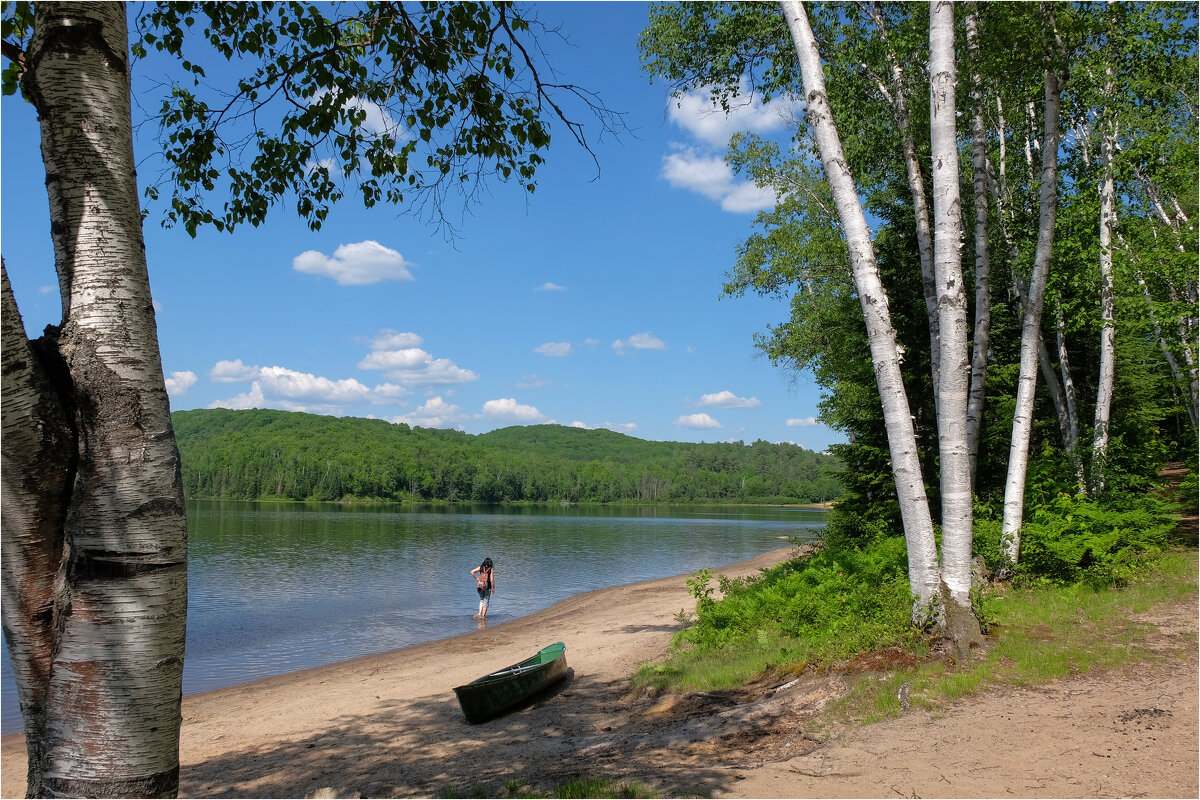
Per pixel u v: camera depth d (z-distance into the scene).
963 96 11.43
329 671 14.31
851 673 7.54
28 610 2.61
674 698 8.63
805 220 20.36
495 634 17.14
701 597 11.47
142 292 2.76
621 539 53.31
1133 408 17.30
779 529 68.69
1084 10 11.08
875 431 14.57
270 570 31.59
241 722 10.50
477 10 5.36
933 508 13.69
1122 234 17.48
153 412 2.69
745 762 6.05
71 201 2.69
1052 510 11.77
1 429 2.54
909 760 5.49
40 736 2.57
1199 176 13.80
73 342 2.62
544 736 8.09
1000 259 16.12
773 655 9.13
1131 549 11.16
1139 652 7.21
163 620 2.61
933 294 11.59
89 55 2.75
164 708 2.59
